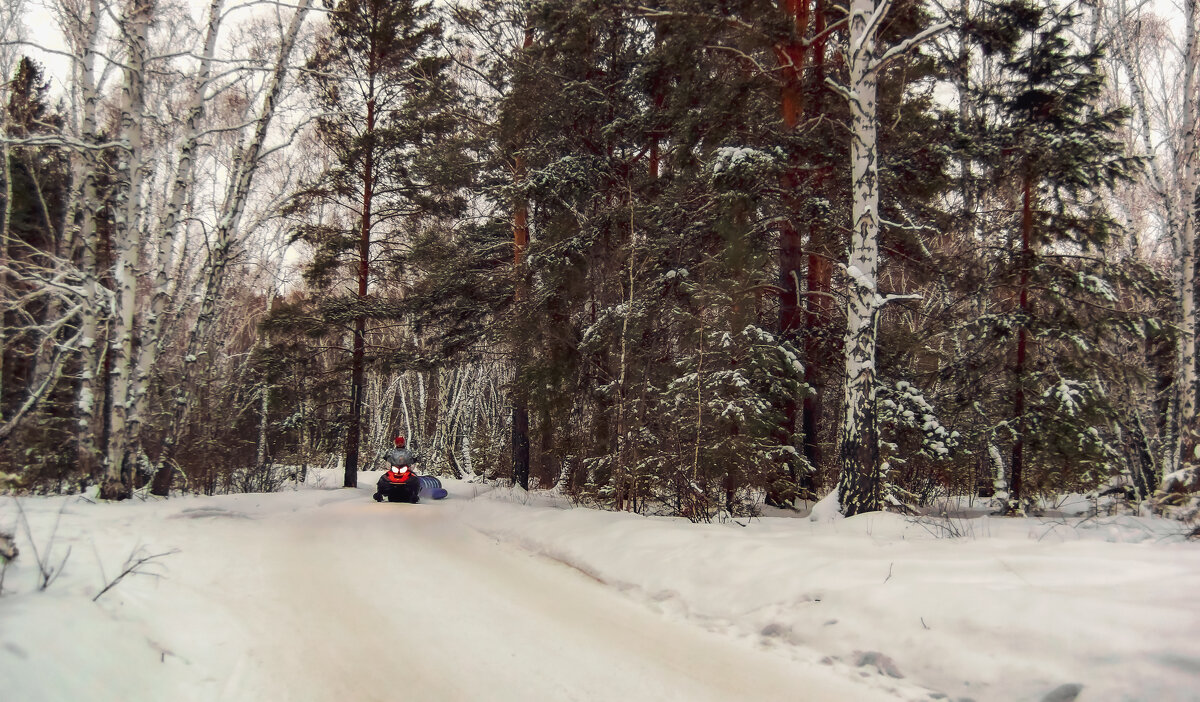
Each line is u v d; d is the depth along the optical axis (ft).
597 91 54.13
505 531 37.60
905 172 41.86
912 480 46.50
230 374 72.90
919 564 20.48
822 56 43.47
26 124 60.34
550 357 52.75
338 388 72.54
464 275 66.74
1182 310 44.14
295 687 14.48
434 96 68.18
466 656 16.89
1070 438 40.57
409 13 70.54
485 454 97.25
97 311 42.98
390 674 15.53
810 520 34.30
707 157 44.24
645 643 18.30
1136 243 58.18
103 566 21.90
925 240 46.78
